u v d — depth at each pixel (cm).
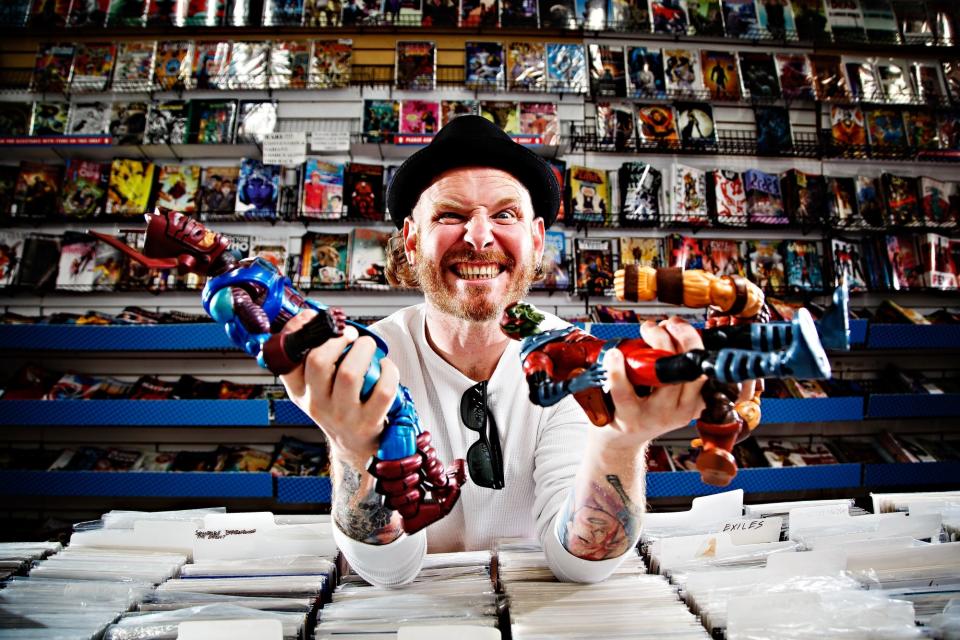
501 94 342
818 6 357
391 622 76
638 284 58
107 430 325
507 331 68
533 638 70
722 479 55
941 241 326
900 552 90
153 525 105
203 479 267
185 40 339
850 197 328
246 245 316
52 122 319
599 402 61
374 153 333
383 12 340
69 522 311
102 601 83
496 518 114
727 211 322
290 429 324
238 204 310
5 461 292
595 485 75
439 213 98
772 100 347
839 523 109
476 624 76
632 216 315
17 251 312
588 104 345
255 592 86
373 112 323
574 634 71
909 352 349
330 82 334
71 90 329
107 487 269
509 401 112
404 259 132
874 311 341
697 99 344
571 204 316
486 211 98
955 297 350
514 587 85
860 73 347
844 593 76
